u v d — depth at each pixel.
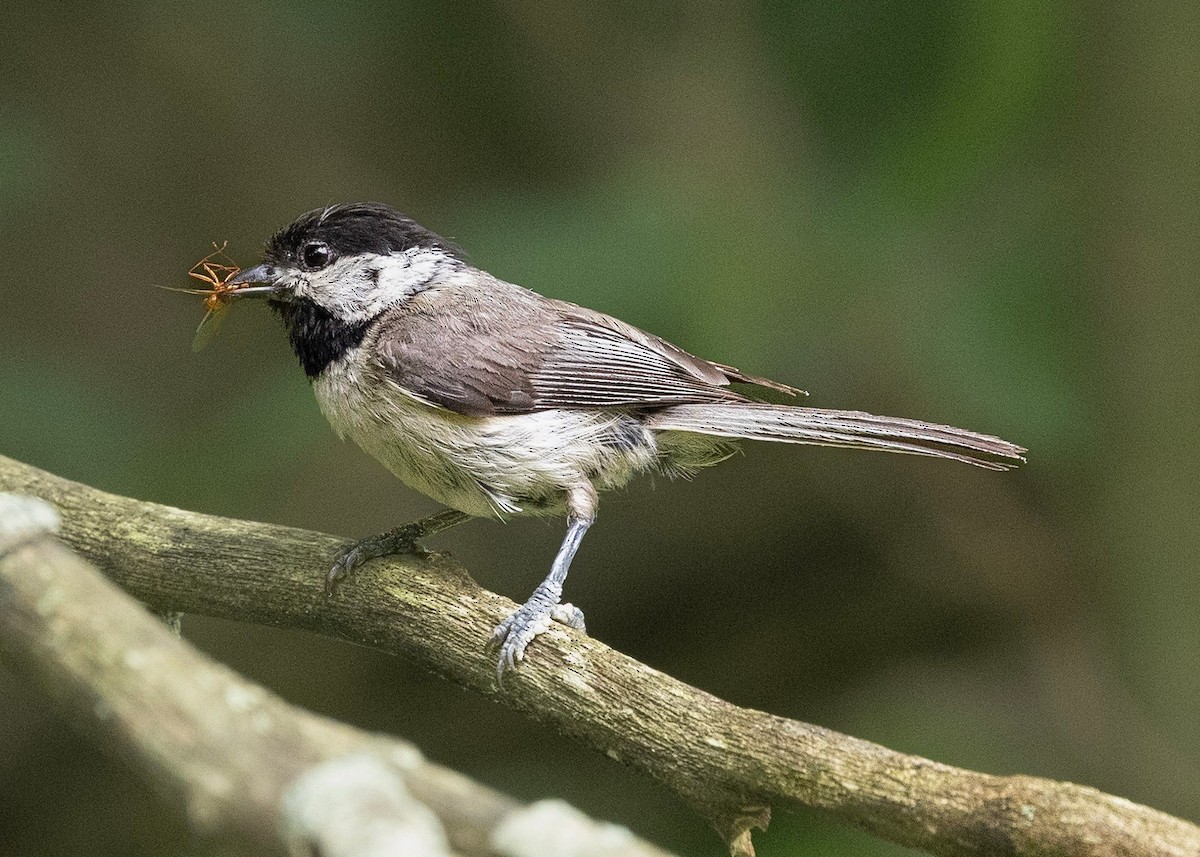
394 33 13.78
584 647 6.38
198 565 7.16
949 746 11.52
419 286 8.16
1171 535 11.34
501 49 13.67
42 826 11.09
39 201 13.39
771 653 12.77
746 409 7.84
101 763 11.34
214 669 3.59
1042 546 12.44
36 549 3.73
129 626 3.61
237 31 13.85
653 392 7.90
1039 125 11.88
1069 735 11.55
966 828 4.83
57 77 13.73
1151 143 11.41
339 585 6.96
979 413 11.50
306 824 3.21
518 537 12.80
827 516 13.09
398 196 13.84
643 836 11.17
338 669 12.10
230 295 8.10
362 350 7.88
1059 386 11.50
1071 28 11.43
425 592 6.82
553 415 7.80
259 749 3.38
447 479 7.84
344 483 12.23
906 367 11.57
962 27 11.35
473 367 7.67
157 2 13.81
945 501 12.80
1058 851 4.57
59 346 13.02
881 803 5.11
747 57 12.45
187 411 12.84
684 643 12.83
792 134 11.98
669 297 10.90
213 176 13.95
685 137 12.39
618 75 13.27
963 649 12.59
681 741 5.84
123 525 7.32
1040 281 11.73
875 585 12.91
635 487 13.05
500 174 13.76
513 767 11.84
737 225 11.17
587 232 11.34
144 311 13.43
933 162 11.28
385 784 3.29
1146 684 11.44
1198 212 11.23
